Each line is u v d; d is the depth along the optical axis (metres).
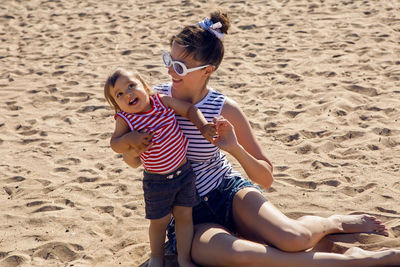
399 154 4.57
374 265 2.82
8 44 8.69
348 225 3.25
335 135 5.00
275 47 7.82
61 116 5.95
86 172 4.59
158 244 3.04
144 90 2.85
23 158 4.95
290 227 2.86
